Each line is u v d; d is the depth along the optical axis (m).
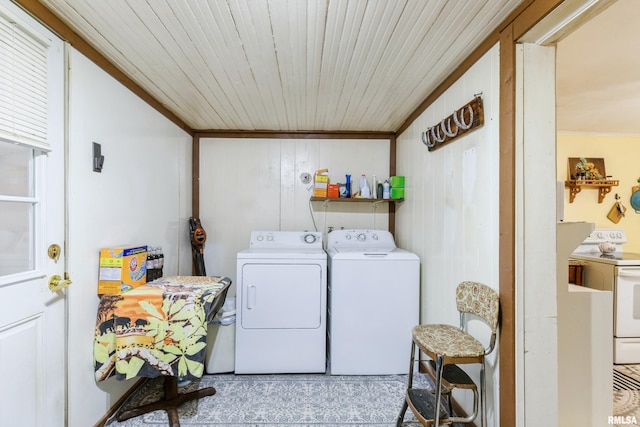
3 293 1.10
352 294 2.17
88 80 1.51
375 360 2.18
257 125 2.88
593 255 2.69
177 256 2.65
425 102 2.22
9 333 1.13
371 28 1.36
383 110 2.47
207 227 3.04
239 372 2.18
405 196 2.75
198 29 1.38
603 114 2.79
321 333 2.22
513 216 1.27
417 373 2.21
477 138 1.56
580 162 3.31
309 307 2.22
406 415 1.74
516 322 1.27
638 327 2.39
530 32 1.18
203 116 2.62
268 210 3.07
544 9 1.08
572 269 2.70
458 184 1.76
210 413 1.75
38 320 1.24
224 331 2.21
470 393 1.62
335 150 3.09
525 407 1.27
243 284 2.19
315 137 3.08
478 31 1.39
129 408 1.74
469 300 1.56
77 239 1.44
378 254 2.20
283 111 2.50
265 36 1.43
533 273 1.27
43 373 1.26
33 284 1.22
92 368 1.54
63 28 1.33
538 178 1.27
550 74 1.27
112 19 1.31
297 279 2.22
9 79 1.10
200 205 3.03
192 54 1.60
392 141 3.10
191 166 2.98
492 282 1.43
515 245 1.27
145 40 1.47
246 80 1.91
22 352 1.18
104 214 1.65
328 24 1.33
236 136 3.05
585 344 1.49
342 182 3.09
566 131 3.32
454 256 1.81
